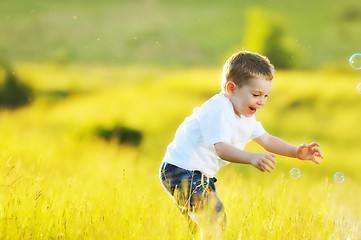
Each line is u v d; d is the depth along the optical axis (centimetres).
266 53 5856
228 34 9569
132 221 380
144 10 10694
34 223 361
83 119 2845
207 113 391
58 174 570
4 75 3725
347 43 8475
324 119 2861
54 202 414
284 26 5984
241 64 395
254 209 404
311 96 3122
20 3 10450
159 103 3266
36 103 3450
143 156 1952
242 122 406
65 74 5844
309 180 1454
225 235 358
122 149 1867
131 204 411
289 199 482
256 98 394
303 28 9438
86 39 8600
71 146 1512
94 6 10775
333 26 9438
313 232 386
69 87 4803
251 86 390
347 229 430
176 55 8444
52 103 3794
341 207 614
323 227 398
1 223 357
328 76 3828
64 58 7056
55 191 452
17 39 8362
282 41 5884
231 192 439
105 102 3472
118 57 7988
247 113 402
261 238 363
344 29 9181
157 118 2927
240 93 396
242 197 437
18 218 365
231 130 395
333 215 495
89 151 1498
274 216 399
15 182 412
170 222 363
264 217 403
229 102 399
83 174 644
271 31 5866
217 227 365
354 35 8812
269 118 2917
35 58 7481
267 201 486
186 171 407
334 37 8794
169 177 415
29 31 8700
